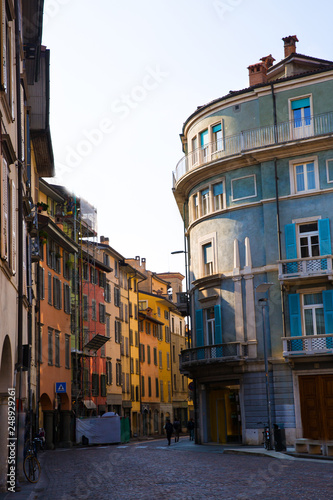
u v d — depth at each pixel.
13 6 17.11
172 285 102.12
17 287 17.98
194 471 20.36
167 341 87.75
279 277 34.59
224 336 37.41
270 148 36.09
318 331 34.22
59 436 48.50
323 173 35.16
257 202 36.91
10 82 16.97
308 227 35.38
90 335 58.72
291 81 36.62
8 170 15.81
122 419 52.44
